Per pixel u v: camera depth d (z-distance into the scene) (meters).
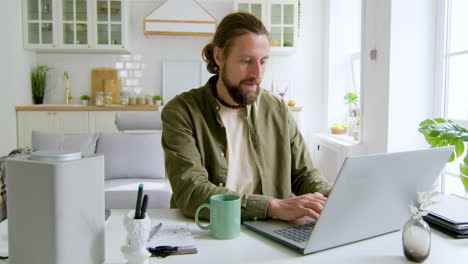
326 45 4.80
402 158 0.79
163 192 2.71
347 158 0.69
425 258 0.75
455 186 2.47
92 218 0.66
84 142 3.15
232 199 0.94
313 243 0.78
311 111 5.03
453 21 2.60
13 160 0.62
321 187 1.25
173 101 1.27
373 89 3.09
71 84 4.86
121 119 3.25
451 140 1.63
